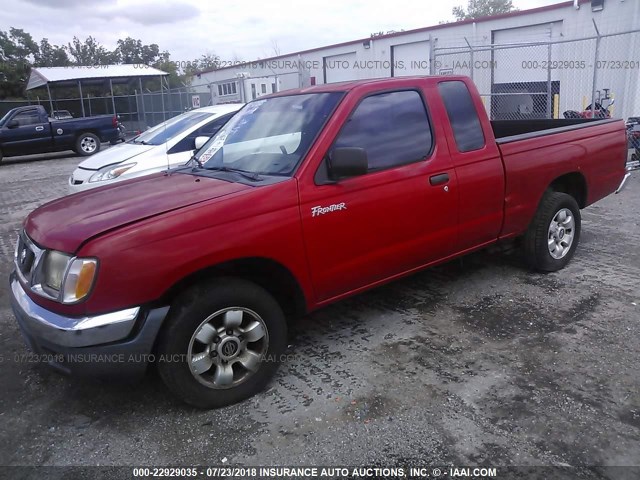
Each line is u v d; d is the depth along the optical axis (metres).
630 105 14.77
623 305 4.32
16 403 3.38
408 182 3.78
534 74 17.20
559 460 2.63
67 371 2.88
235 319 3.11
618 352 3.60
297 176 3.30
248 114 4.35
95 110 29.66
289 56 25.05
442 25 19.23
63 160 18.69
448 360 3.61
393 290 4.89
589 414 2.96
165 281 2.84
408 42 20.39
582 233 6.48
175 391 3.02
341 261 3.52
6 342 4.26
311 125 3.58
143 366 2.88
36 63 56.62
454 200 4.07
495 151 4.35
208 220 2.96
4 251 6.93
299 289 3.38
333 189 3.41
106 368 2.81
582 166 5.08
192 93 23.83
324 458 2.73
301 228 3.28
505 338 3.88
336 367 3.60
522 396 3.16
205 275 3.11
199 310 2.96
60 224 3.05
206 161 4.13
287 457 2.75
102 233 2.78
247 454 2.79
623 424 2.87
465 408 3.07
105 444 2.93
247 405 3.21
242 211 3.06
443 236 4.09
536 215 4.84
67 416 3.21
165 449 2.87
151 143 7.93
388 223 3.70
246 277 3.38
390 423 2.97
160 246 2.82
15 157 20.94
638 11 14.16
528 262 5.02
